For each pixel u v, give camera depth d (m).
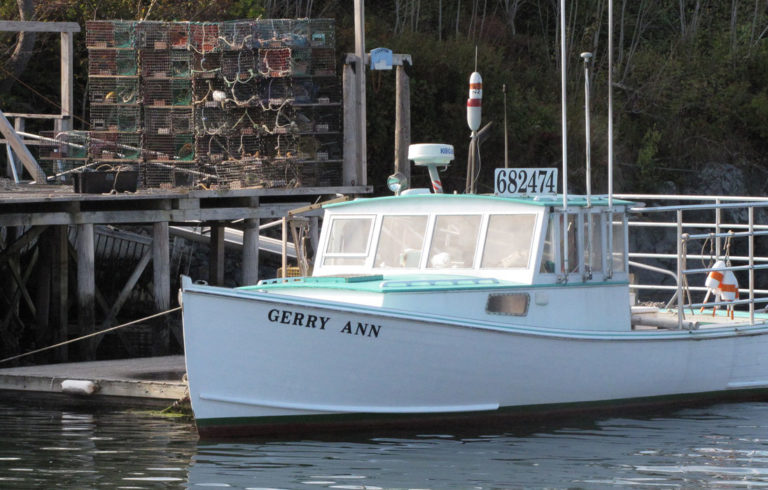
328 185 80.44
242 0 116.31
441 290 40.56
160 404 48.16
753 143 159.12
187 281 37.88
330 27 78.25
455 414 41.34
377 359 39.38
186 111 77.50
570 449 38.50
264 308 38.09
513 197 43.56
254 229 73.75
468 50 130.88
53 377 51.06
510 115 128.88
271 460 36.59
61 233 66.25
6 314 73.56
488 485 33.69
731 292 51.94
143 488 33.50
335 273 44.84
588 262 43.94
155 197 66.50
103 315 79.44
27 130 109.12
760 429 42.41
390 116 118.94
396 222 44.16
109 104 77.62
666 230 130.50
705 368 47.34
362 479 34.28
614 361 44.06
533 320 42.22
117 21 77.00
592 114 143.00
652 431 41.84
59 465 36.47
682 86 156.88
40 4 107.31
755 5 176.00
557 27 163.25
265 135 76.38
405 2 153.62
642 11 176.50
